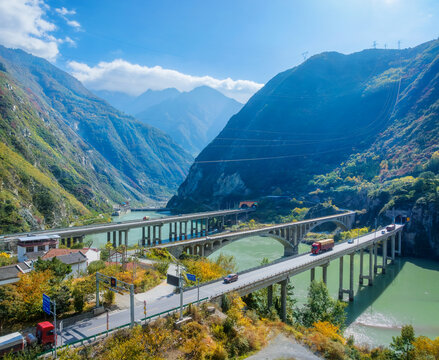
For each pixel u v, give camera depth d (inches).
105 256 3366.1
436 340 2048.5
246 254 6048.2
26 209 6702.8
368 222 7534.5
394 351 2134.6
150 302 2201.0
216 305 2249.0
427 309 3437.5
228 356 1814.7
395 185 7500.0
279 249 6535.4
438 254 5753.0
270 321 2400.3
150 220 5880.9
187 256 4320.9
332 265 5231.3
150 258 3553.2
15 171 7618.1
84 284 2190.0
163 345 1680.6
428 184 6673.2
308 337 2182.6
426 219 6053.2
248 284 2615.7
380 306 3513.8
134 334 1647.4
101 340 1638.8
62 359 1413.6
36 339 1590.8
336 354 1991.9
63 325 1830.7
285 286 2967.5
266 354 1903.3
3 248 3828.7
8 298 1892.2
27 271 2450.8
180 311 1916.8
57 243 3708.2
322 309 2711.6
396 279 4589.1
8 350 1473.9
